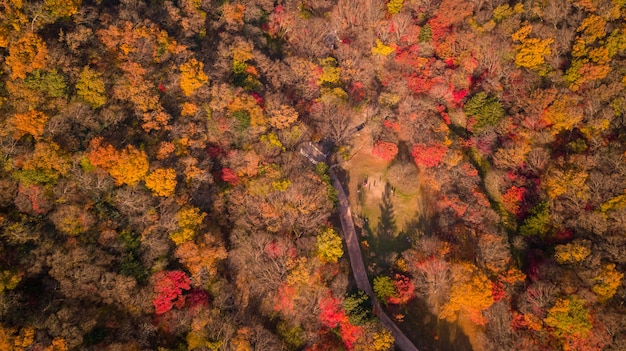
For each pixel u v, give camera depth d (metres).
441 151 76.31
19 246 55.09
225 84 70.88
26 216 56.56
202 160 68.25
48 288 55.16
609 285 62.00
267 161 71.00
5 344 48.75
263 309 65.94
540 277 67.12
